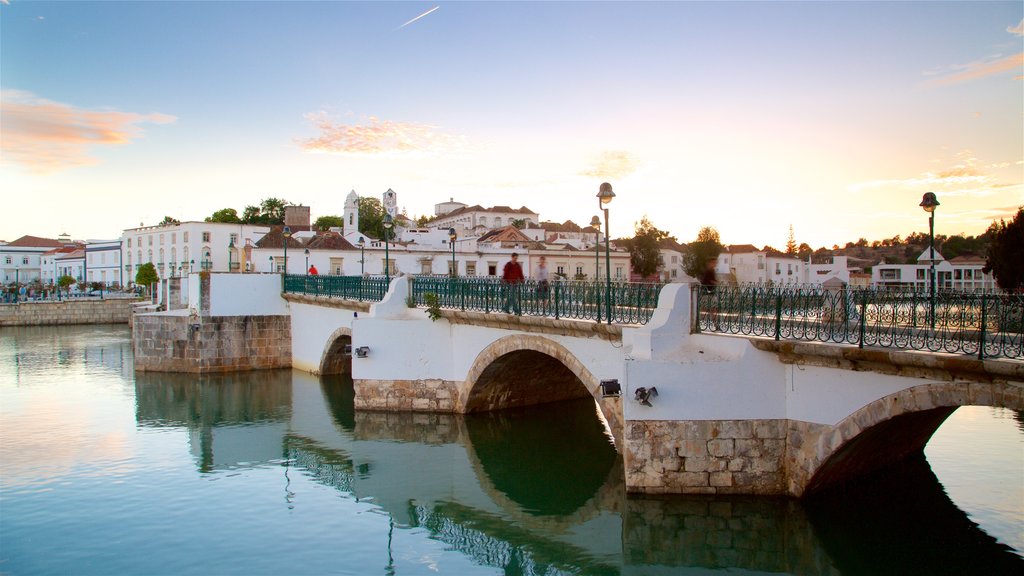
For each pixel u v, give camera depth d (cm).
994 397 944
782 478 1274
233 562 1177
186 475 1678
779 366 1276
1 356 3900
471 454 1864
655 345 1319
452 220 9350
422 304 2266
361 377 2247
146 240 7975
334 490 1579
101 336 5153
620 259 5734
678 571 1173
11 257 10988
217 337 3203
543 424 2170
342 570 1154
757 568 1172
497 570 1167
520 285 1806
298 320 3297
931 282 1266
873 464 1384
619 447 1606
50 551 1214
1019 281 3141
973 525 1212
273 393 2730
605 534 1333
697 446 1289
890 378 1085
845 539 1191
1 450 1900
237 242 7375
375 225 8044
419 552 1239
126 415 2350
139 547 1237
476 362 2061
